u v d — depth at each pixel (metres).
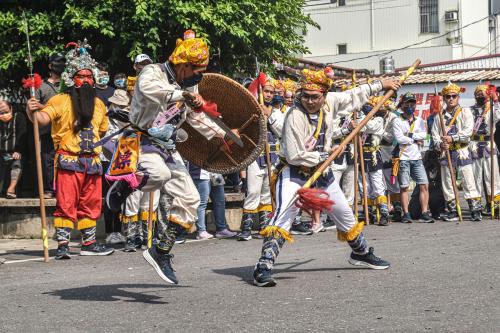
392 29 40.53
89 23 11.70
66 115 8.67
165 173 5.96
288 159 6.62
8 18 11.88
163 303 5.80
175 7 11.96
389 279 6.68
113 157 6.03
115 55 12.40
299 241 9.98
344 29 41.53
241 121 6.52
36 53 11.96
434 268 7.24
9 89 13.45
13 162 11.27
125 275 7.30
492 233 10.31
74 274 7.45
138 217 9.48
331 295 6.01
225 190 13.35
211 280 6.86
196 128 6.29
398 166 12.37
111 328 5.03
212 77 6.40
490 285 6.30
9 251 9.48
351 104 6.91
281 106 10.90
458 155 12.56
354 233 7.14
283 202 6.59
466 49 39.78
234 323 5.11
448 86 12.73
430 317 5.21
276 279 6.82
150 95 5.71
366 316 5.26
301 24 14.98
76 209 8.84
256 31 13.01
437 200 12.93
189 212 6.10
